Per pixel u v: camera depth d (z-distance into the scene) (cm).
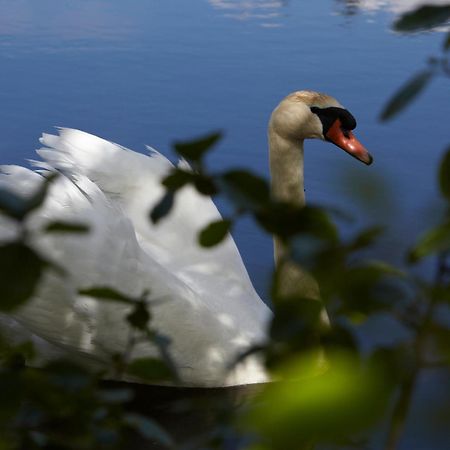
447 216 177
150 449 917
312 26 2242
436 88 1859
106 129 1662
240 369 1094
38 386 219
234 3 2422
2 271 169
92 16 2283
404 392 162
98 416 242
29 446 235
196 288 1145
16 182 959
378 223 172
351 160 176
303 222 181
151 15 2302
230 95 1808
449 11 183
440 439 155
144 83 1862
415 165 1524
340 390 149
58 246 994
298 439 151
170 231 1177
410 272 176
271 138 1148
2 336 286
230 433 224
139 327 267
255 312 1159
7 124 1666
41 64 1959
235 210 189
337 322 180
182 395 1084
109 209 1034
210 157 1568
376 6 2408
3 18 2261
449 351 165
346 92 1831
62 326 1025
